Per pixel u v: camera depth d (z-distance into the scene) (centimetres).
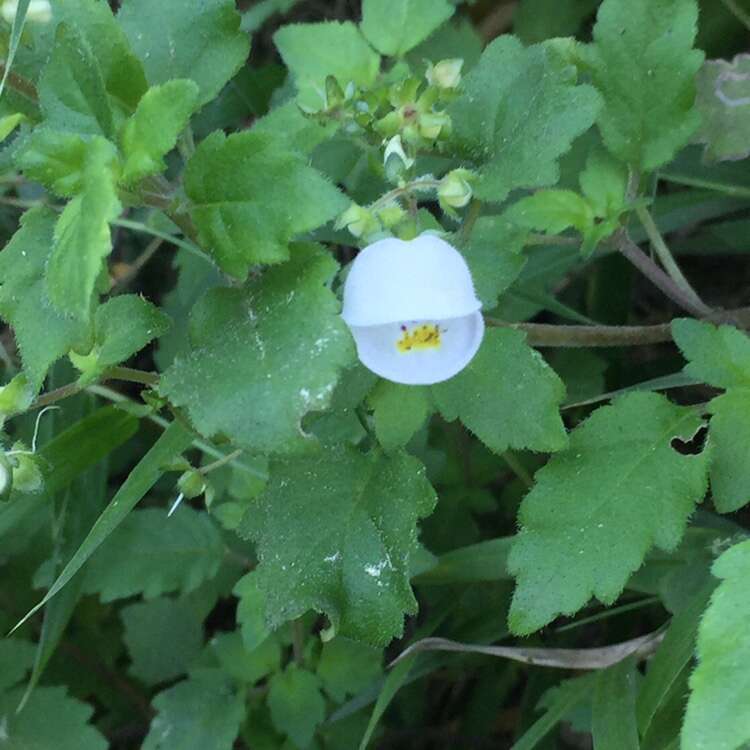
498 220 10
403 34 11
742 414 10
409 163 9
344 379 9
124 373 10
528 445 9
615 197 11
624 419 10
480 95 10
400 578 9
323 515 10
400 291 8
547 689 13
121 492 10
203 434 8
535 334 12
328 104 10
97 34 9
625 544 9
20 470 9
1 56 9
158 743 13
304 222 8
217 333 8
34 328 8
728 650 7
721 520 12
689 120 11
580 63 11
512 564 9
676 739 10
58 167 8
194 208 8
